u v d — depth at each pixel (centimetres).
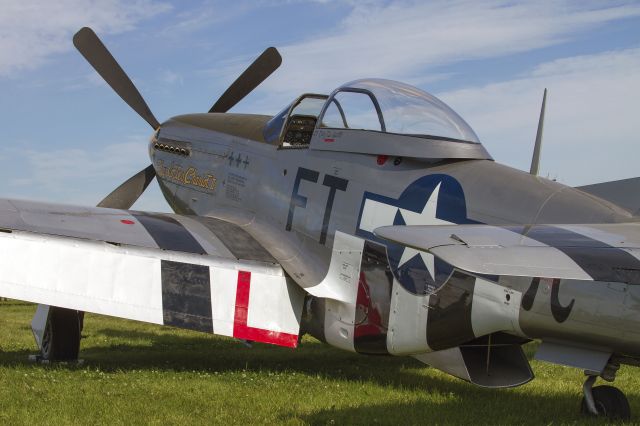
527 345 1092
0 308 1756
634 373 845
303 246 721
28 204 695
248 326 668
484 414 562
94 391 593
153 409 539
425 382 720
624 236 420
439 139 638
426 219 612
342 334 674
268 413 544
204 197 911
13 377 640
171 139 994
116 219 714
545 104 774
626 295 493
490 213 572
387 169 659
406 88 691
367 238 654
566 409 589
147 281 646
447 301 585
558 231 424
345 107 711
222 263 680
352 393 636
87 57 1059
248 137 867
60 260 627
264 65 1148
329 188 704
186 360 826
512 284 543
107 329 1223
